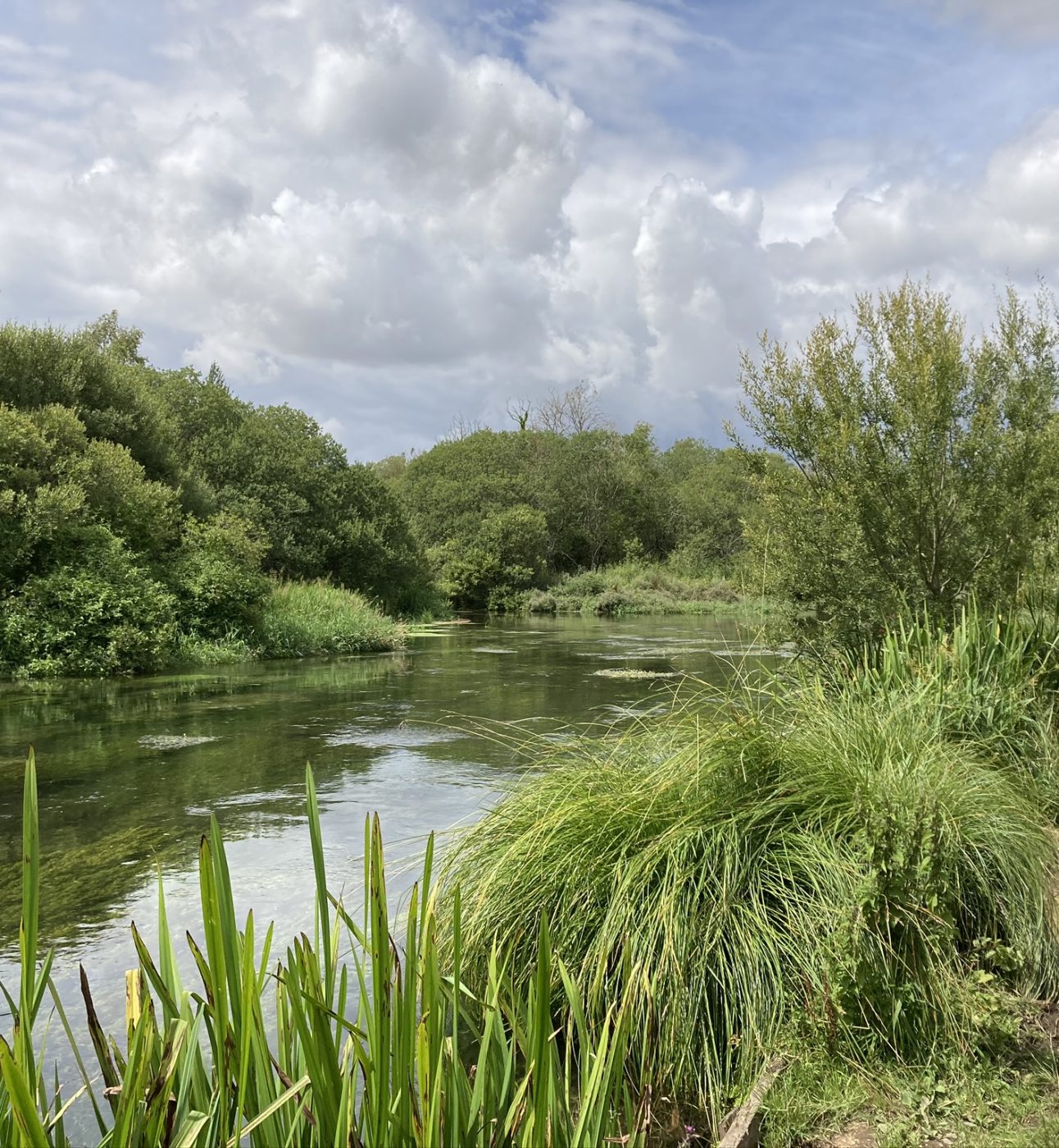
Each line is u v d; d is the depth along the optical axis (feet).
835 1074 8.70
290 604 67.72
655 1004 8.93
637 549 166.50
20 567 49.67
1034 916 10.58
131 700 37.42
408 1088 4.61
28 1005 3.96
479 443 182.09
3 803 20.68
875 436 21.58
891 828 9.70
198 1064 4.79
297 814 19.62
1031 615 18.70
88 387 65.77
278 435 97.96
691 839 10.84
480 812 19.52
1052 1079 8.47
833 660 20.88
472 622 101.19
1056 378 21.80
